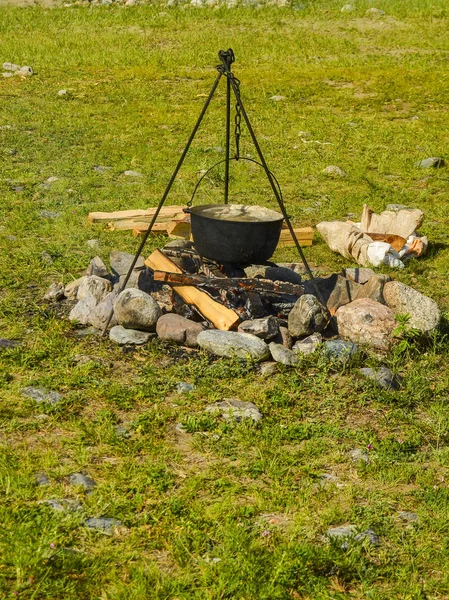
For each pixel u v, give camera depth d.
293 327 4.42
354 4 16.41
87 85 11.02
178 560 3.21
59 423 3.82
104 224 5.91
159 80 11.47
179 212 5.93
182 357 4.31
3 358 4.23
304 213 6.34
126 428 3.82
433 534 3.36
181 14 16.00
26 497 3.42
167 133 8.51
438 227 6.15
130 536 3.29
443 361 4.38
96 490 3.47
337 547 3.25
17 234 5.71
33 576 3.12
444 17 15.56
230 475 3.59
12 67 11.99
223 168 7.20
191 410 3.94
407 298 4.49
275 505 3.44
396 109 9.88
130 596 3.08
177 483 3.54
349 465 3.66
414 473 3.63
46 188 6.66
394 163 7.51
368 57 12.93
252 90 10.73
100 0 17.34
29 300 4.83
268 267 4.88
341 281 4.74
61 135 8.31
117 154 7.58
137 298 4.42
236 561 3.19
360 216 6.31
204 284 4.54
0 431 3.76
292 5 16.50
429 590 3.17
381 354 4.39
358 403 4.03
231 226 4.46
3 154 7.48
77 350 4.33
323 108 9.87
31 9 16.73
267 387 4.11
